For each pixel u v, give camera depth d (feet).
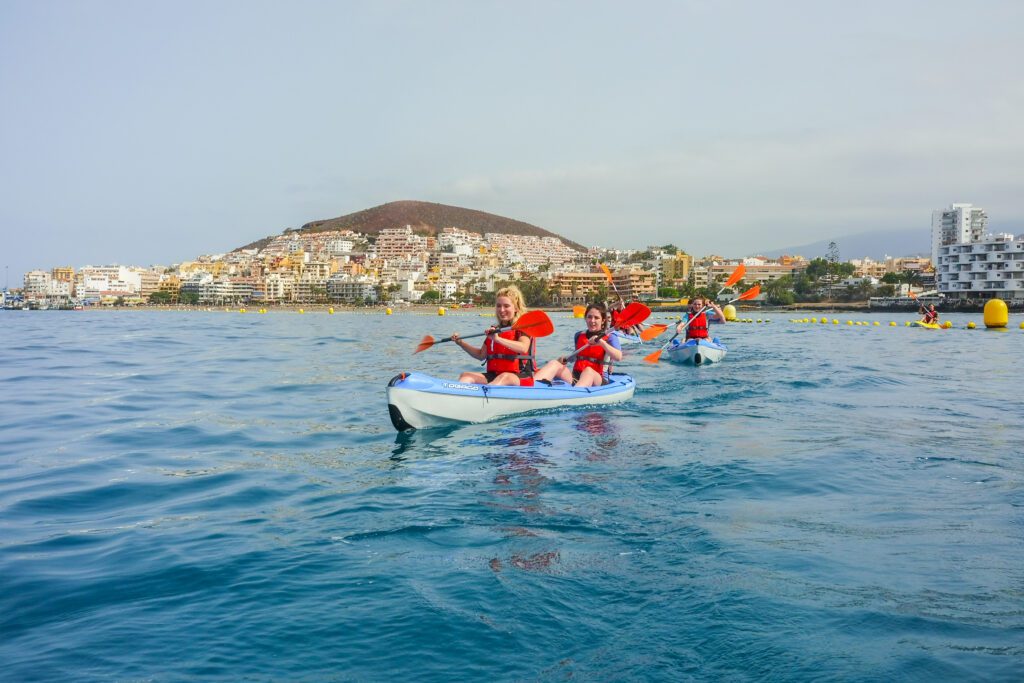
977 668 11.14
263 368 61.67
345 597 14.11
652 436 29.99
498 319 35.99
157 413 37.50
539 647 12.15
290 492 22.00
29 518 19.47
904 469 24.17
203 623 13.07
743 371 57.52
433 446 28.45
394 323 217.77
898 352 83.82
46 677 11.25
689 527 18.06
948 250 450.30
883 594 13.89
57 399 42.57
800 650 11.84
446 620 13.08
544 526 18.24
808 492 21.31
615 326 43.55
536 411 35.35
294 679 11.21
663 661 11.64
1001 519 18.65
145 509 20.33
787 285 594.65
